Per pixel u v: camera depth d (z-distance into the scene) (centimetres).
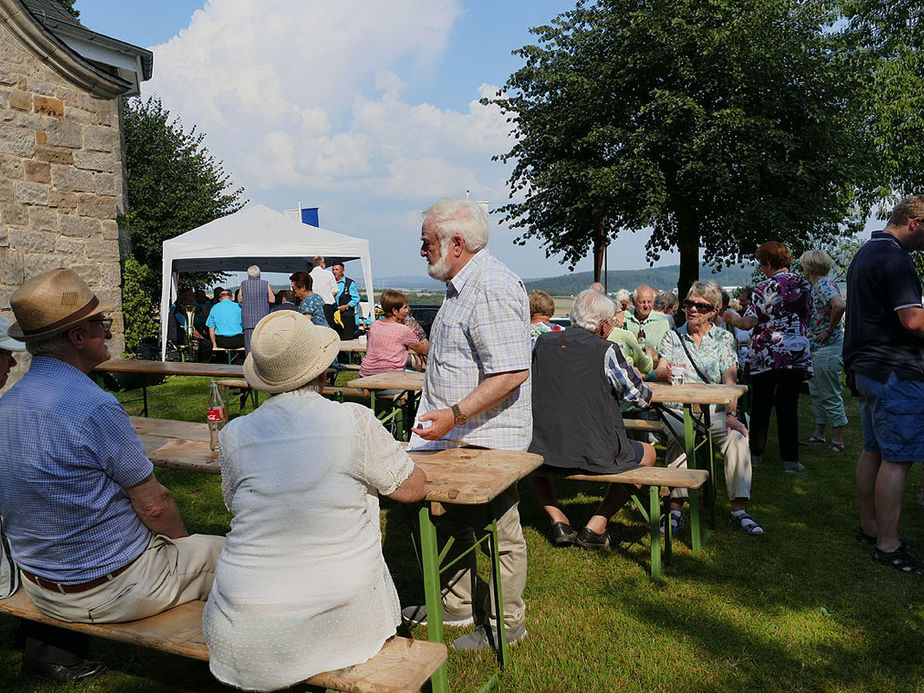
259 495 187
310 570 184
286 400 198
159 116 2753
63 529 220
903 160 2044
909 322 347
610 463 356
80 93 955
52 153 925
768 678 271
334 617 185
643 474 353
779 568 374
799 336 541
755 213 1816
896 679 270
